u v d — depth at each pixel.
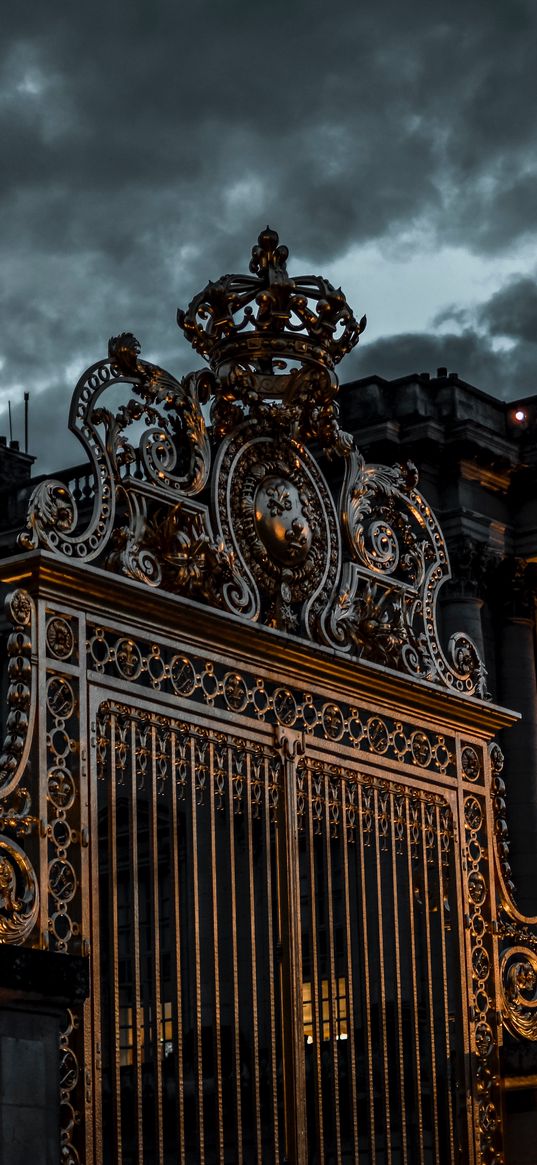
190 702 9.13
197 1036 8.79
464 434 28.95
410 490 10.69
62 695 8.57
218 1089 8.91
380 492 10.49
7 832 8.32
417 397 29.27
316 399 9.89
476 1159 10.28
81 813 8.40
